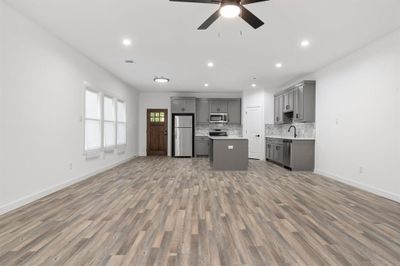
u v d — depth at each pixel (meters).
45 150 3.71
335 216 2.89
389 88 3.72
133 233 2.37
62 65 4.16
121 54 4.84
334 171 5.18
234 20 3.36
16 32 3.12
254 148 8.73
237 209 3.12
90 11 3.13
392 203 3.42
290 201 3.50
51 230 2.43
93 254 1.96
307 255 1.97
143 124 9.48
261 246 2.12
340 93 5.00
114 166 6.69
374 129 4.03
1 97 2.91
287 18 3.27
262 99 8.55
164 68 5.89
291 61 5.23
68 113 4.36
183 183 4.65
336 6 2.95
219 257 1.93
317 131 5.93
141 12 3.14
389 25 3.46
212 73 6.37
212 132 9.66
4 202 2.94
